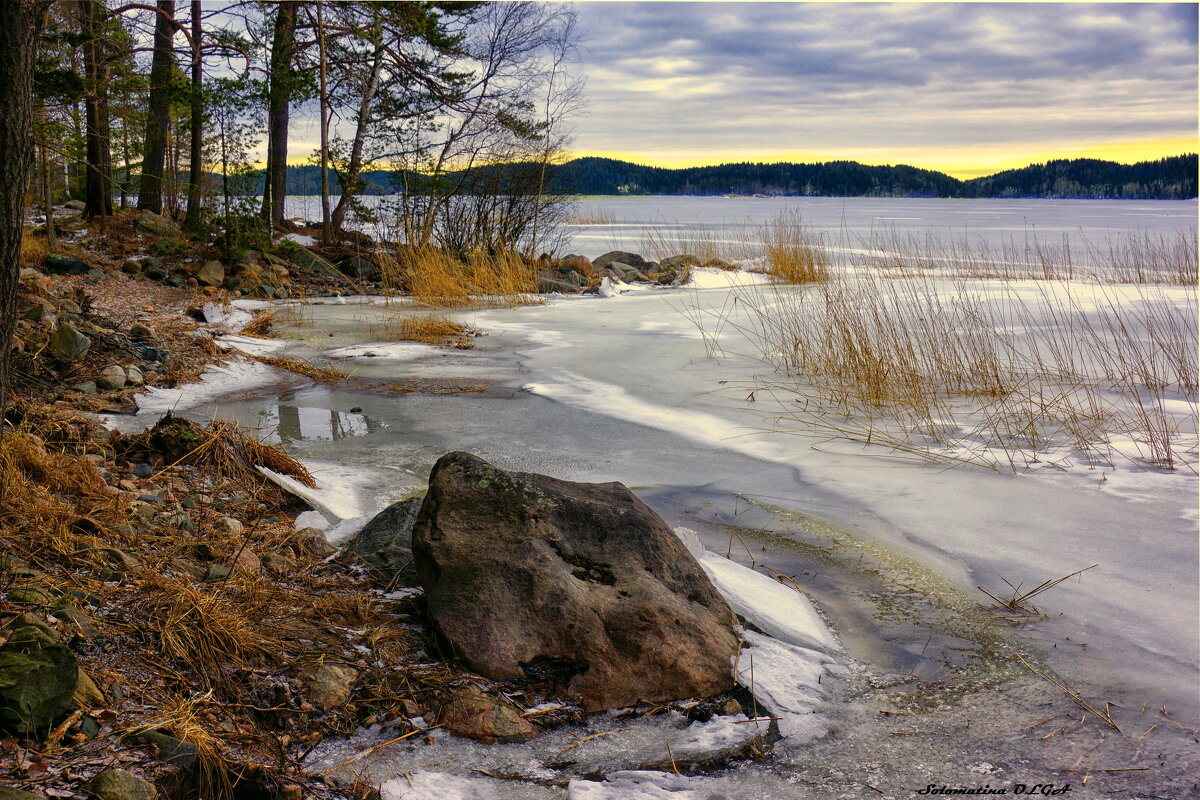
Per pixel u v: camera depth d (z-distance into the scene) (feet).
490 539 12.06
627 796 8.76
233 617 10.94
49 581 11.24
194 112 55.36
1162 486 17.94
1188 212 326.85
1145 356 29.53
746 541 16.07
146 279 47.80
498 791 8.93
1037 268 68.90
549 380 29.81
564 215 71.51
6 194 9.90
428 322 39.34
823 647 12.16
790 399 26.63
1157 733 9.95
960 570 14.64
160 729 8.72
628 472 19.86
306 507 16.87
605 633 11.05
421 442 22.13
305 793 8.56
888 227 172.55
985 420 23.39
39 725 8.34
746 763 9.50
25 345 24.84
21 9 9.59
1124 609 12.92
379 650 11.17
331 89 70.49
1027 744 9.83
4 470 13.69
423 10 67.82
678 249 92.58
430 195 66.03
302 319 42.55
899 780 9.16
